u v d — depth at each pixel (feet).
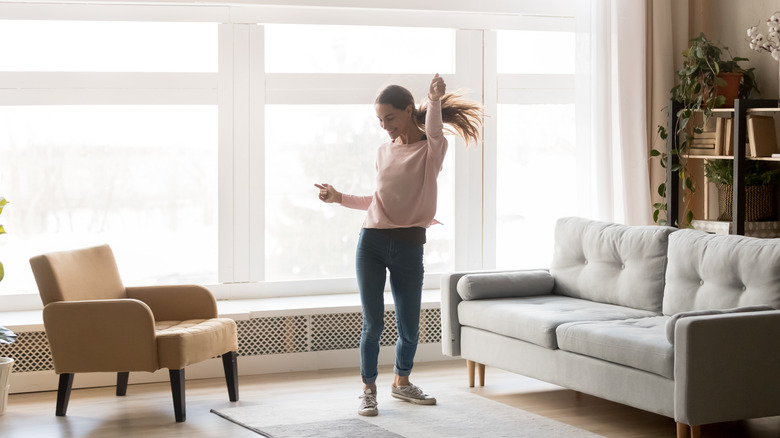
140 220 18.19
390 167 13.69
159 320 15.42
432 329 18.19
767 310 12.03
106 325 13.56
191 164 18.35
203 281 18.53
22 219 17.57
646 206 19.48
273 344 17.24
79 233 17.89
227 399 15.11
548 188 20.31
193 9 17.89
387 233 13.65
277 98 18.53
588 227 15.89
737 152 17.28
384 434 12.69
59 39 17.56
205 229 18.51
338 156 19.08
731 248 13.11
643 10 19.29
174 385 13.65
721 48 19.67
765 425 13.37
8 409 14.70
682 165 18.83
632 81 19.35
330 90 18.83
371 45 19.07
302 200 18.94
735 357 11.41
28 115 17.49
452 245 19.76
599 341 12.66
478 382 15.96
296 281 18.85
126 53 17.87
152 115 18.11
